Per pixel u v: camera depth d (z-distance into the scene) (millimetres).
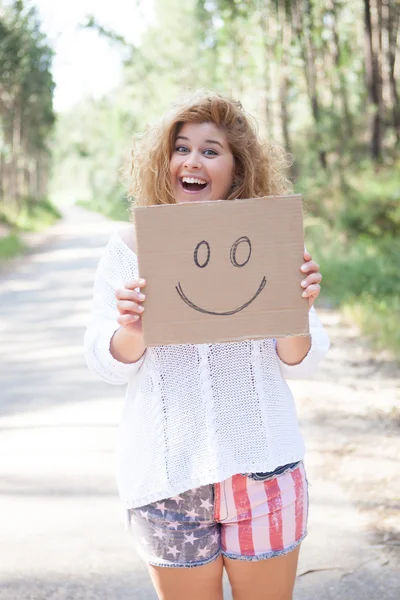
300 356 2195
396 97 22750
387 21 22656
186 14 42969
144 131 2400
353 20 29172
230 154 2316
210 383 2139
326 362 7480
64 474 4734
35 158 61125
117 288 2227
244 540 2131
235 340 2055
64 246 27141
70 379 7234
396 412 5734
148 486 2137
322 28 25766
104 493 4434
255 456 2117
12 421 5910
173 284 2041
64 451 5148
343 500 4195
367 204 15438
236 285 2049
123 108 54875
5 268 19266
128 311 2055
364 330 8891
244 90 33250
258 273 2051
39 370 7676
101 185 76938
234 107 2316
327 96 29156
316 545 3711
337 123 22312
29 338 9539
